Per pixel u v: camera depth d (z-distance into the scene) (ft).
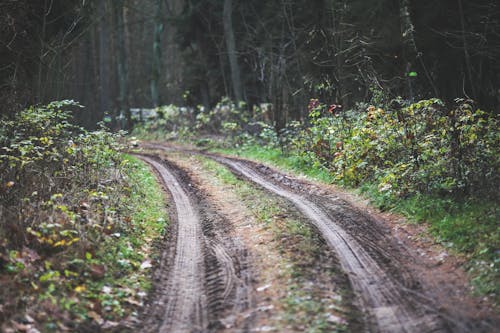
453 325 18.83
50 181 31.68
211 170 58.80
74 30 69.97
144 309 21.88
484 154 33.63
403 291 22.29
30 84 54.03
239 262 26.86
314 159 54.90
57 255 24.07
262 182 50.52
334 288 22.16
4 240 22.99
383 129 41.70
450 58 56.65
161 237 31.76
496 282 21.70
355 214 35.32
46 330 18.31
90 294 21.65
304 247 27.25
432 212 31.55
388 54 60.03
